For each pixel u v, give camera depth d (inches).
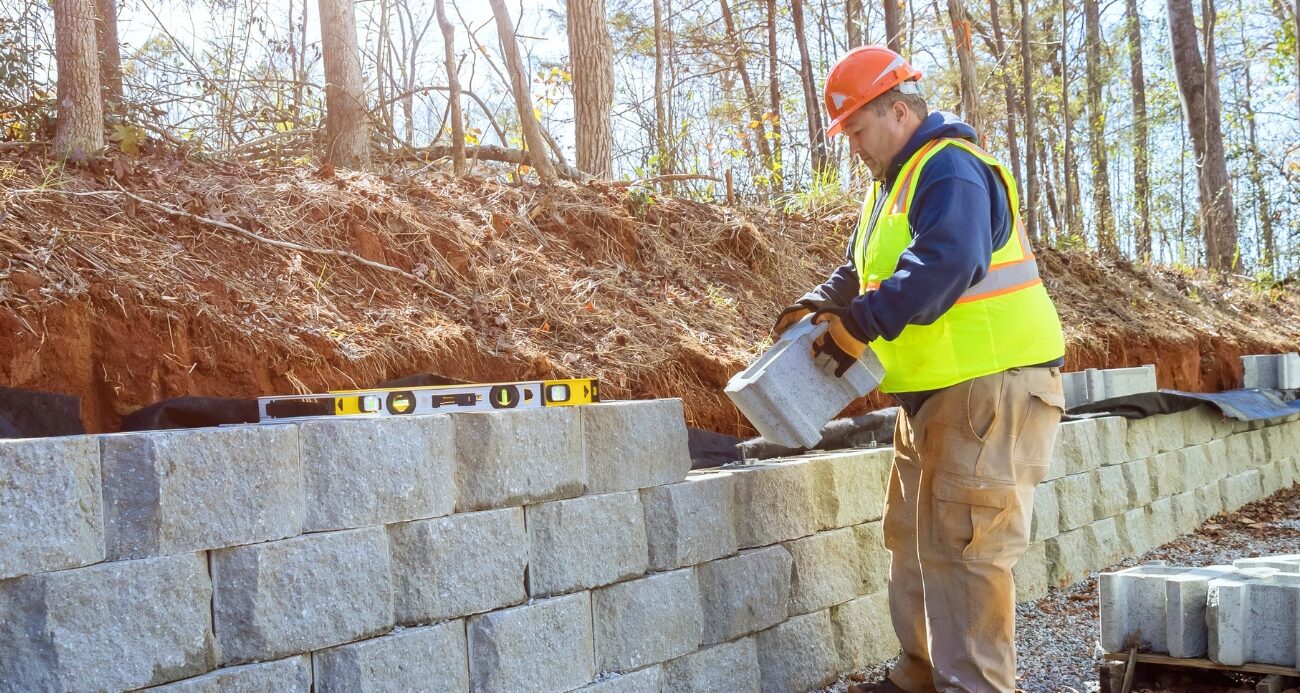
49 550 84.8
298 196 195.8
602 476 135.6
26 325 136.3
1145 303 464.1
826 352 132.1
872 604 186.7
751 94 773.9
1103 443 264.5
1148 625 160.4
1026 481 141.5
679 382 206.2
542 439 127.3
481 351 184.7
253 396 154.5
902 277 125.3
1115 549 266.1
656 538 143.0
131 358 145.9
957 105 820.6
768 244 287.3
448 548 116.3
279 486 101.7
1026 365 137.7
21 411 127.8
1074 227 661.9
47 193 163.5
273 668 99.7
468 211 228.5
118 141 209.6
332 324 171.0
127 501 91.2
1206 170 714.2
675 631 143.8
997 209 134.7
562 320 205.8
